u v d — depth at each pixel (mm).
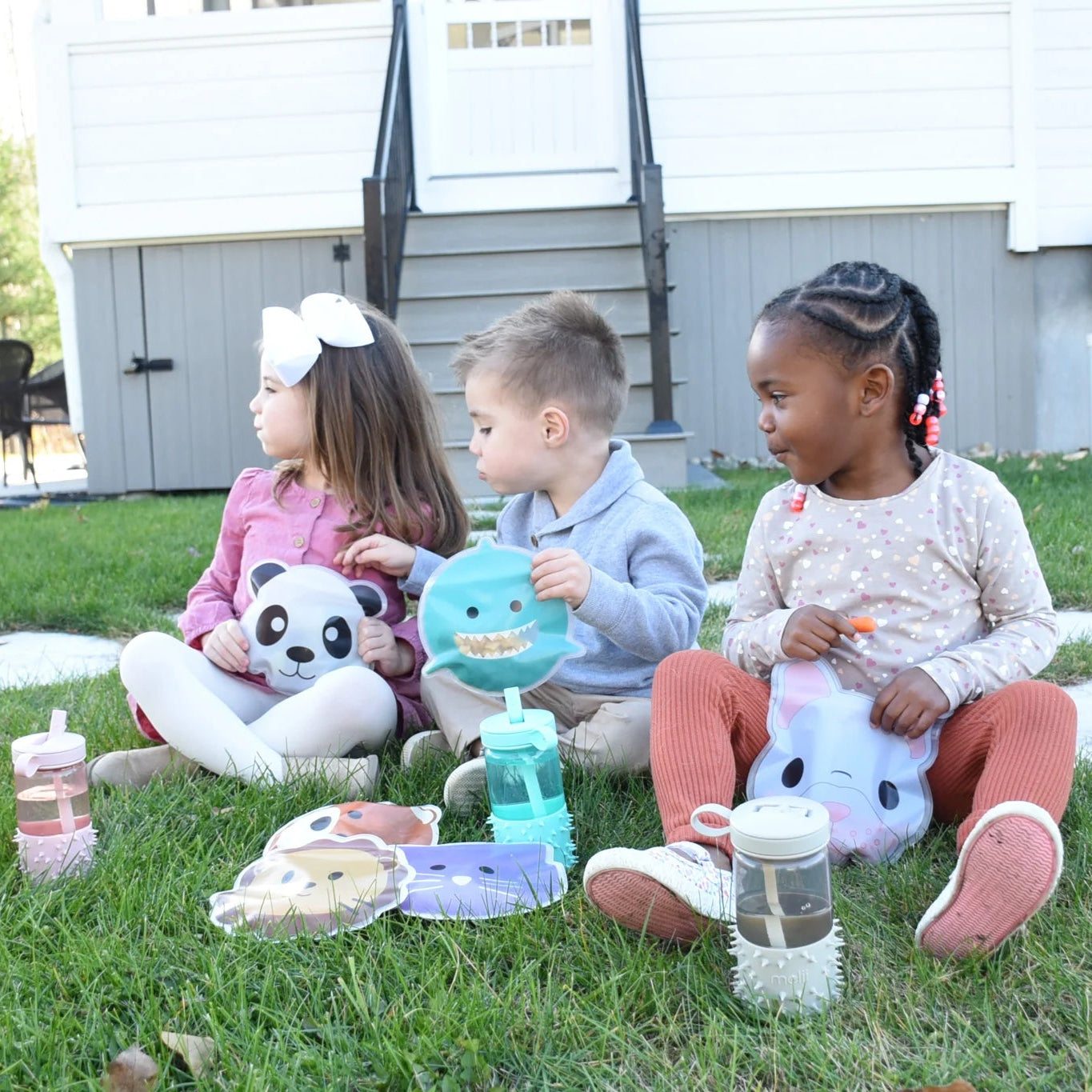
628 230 7500
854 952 1462
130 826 1934
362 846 1741
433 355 6793
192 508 6621
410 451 2518
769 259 7805
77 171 7656
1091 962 1408
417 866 1679
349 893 1603
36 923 1553
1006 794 1557
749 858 1325
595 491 2254
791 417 1792
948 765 1774
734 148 7680
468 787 1954
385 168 6570
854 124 7680
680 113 7664
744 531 4629
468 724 2174
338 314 2428
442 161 7961
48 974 1437
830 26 7621
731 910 1423
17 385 10023
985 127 7703
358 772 2100
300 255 7797
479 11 7914
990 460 7137
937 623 1862
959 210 7820
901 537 1865
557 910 1588
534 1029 1312
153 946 1504
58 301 8109
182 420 7848
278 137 7629
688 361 7824
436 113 7895
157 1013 1342
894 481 1895
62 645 3701
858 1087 1203
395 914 1599
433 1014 1320
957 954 1411
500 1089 1199
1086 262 7926
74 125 7617
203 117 7617
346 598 2342
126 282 7797
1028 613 1853
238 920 1552
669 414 6277
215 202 7656
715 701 1766
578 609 2016
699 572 2238
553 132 8000
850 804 1722
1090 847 1681
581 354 2230
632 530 2221
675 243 7750
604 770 2100
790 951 1325
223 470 7879
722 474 6871
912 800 1737
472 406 2266
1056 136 7785
